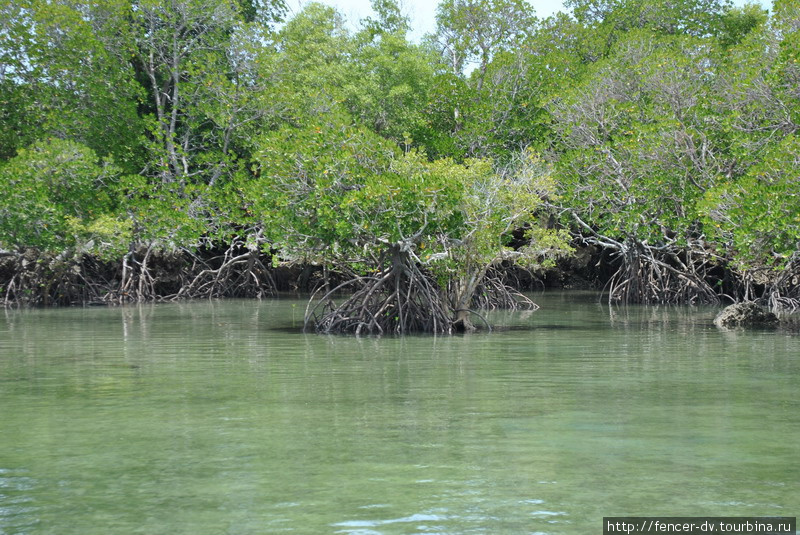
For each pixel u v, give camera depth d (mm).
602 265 42188
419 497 7105
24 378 13359
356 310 20906
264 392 12000
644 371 13930
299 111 36969
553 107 34344
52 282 31203
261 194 22016
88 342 18641
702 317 25516
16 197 29047
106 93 36188
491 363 14977
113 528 6422
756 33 28906
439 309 20703
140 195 35156
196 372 13961
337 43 44406
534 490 7273
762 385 12469
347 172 20281
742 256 22734
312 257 22812
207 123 40750
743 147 26328
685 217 28469
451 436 9203
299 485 7457
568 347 17469
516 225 23062
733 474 7707
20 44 35188
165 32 38438
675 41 35844
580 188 30375
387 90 42125
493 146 36562
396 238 19984
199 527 6434
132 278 33719
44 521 6578
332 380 13070
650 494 7160
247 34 38625
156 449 8711
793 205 20578
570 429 9516
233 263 36531
